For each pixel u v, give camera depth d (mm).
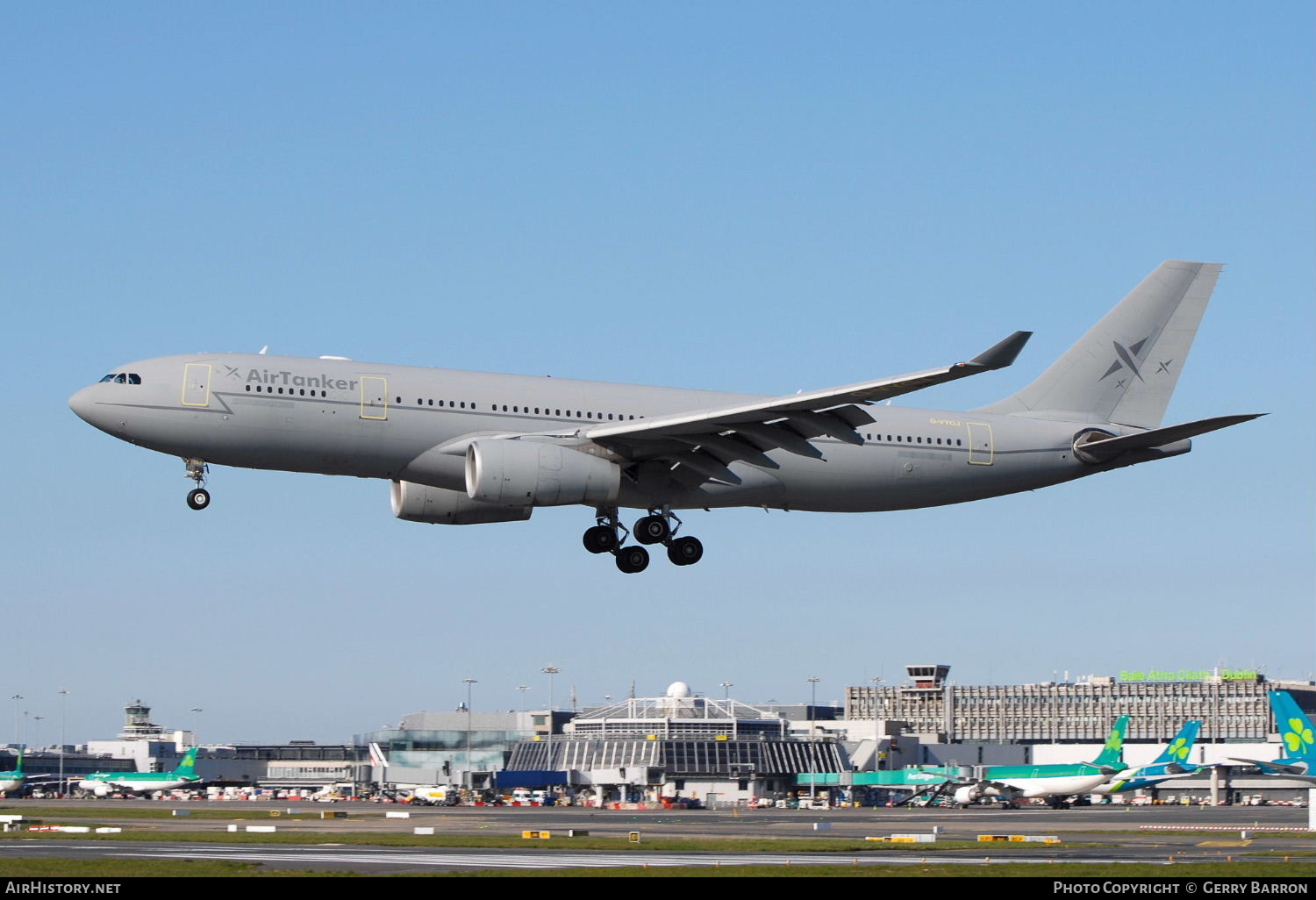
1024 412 123312
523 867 71500
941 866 73125
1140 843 102625
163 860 71688
